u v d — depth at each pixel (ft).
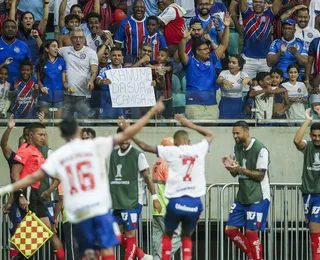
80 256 111.75
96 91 169.37
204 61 171.63
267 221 160.15
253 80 172.55
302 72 184.96
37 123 148.15
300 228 163.53
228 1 210.18
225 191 166.71
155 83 169.48
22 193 145.48
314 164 150.92
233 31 194.49
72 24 186.70
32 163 146.10
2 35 180.55
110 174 149.18
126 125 135.13
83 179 108.99
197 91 170.09
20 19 188.24
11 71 178.50
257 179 148.15
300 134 151.53
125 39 188.03
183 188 131.85
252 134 172.04
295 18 191.72
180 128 170.50
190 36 182.09
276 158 172.65
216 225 167.43
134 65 175.22
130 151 148.56
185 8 201.05
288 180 172.96
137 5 187.21
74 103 169.17
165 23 189.37
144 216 165.89
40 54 170.71
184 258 132.46
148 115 111.65
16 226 148.05
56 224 155.33
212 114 171.22
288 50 186.29
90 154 109.50
